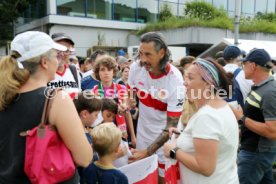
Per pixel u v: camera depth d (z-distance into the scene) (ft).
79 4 52.39
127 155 9.65
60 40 11.12
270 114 9.17
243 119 9.57
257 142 9.77
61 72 11.17
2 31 51.67
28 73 5.37
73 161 5.50
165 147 7.25
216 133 6.18
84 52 53.83
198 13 59.57
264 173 10.47
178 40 52.37
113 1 55.57
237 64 16.10
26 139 5.21
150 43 9.12
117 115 11.46
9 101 5.28
